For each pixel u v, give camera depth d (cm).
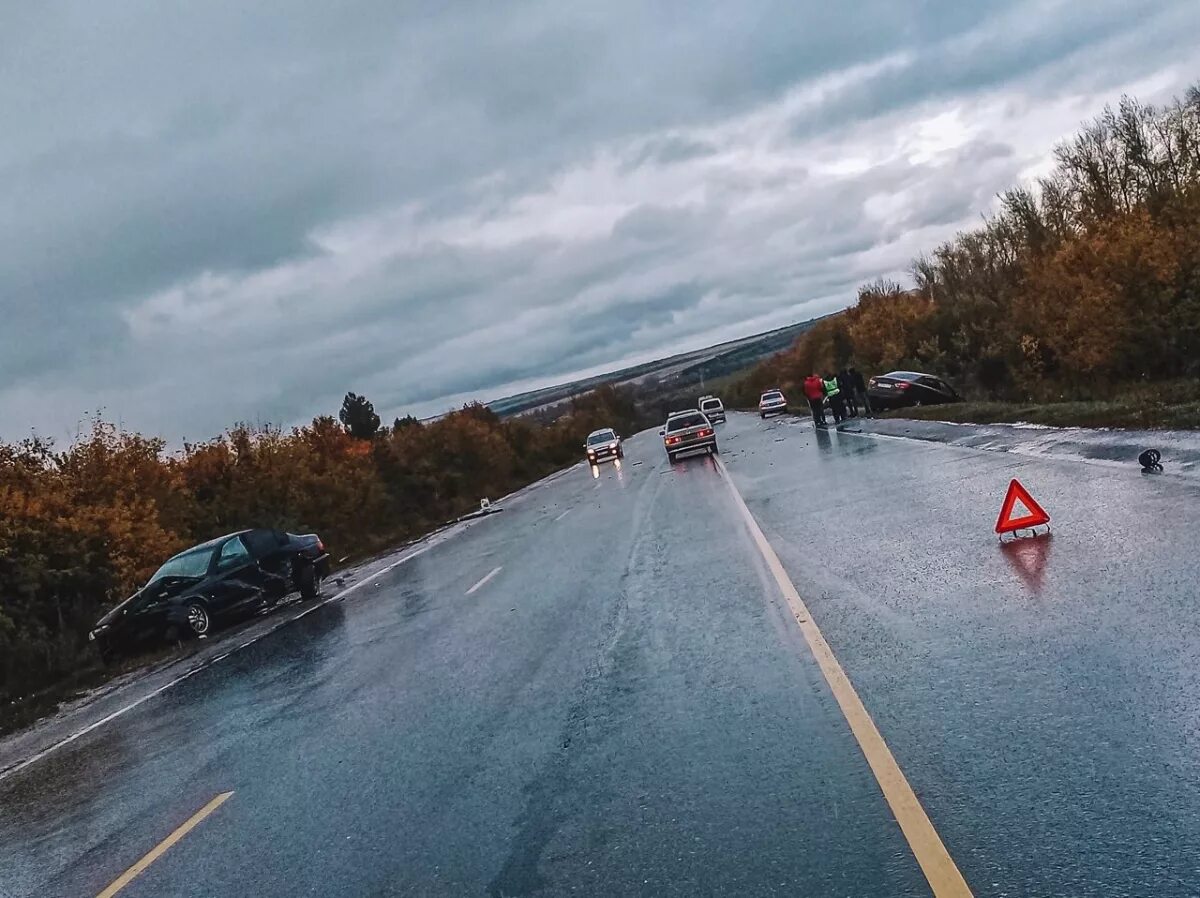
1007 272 4166
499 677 960
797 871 453
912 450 2314
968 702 626
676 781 594
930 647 761
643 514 2242
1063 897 392
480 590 1612
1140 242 2452
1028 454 1753
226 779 805
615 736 705
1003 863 426
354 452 4747
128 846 687
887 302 6750
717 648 896
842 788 535
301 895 539
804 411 6162
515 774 666
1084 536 1013
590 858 511
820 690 712
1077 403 2323
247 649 1524
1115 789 473
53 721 1338
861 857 454
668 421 3981
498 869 521
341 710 962
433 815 619
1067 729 553
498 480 6062
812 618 930
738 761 607
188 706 1169
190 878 599
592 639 1050
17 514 2203
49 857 702
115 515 2412
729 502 2072
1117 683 604
